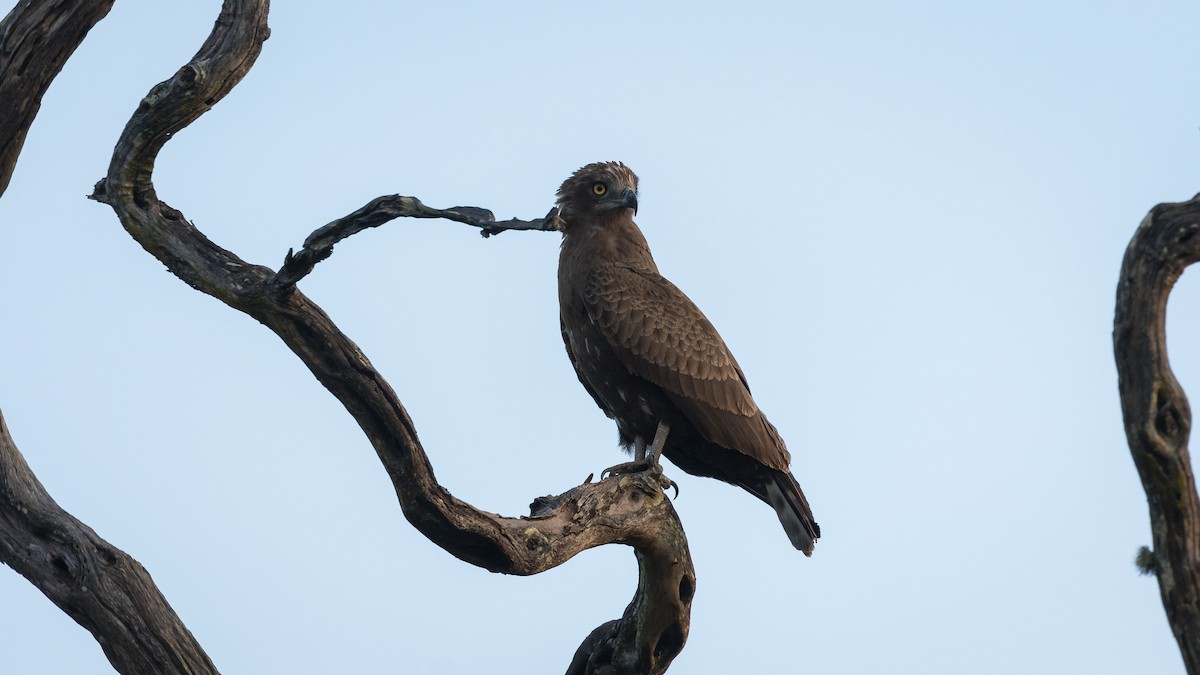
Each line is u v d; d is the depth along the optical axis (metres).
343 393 13.13
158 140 12.87
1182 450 10.22
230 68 12.77
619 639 15.85
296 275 12.51
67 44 12.98
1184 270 10.30
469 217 12.07
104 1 12.95
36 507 12.68
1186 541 10.32
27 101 13.05
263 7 12.89
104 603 12.51
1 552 12.73
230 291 12.94
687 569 15.17
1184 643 10.36
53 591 12.62
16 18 12.80
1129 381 10.36
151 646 12.55
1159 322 10.30
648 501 14.68
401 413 13.05
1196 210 10.25
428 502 13.12
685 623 15.65
